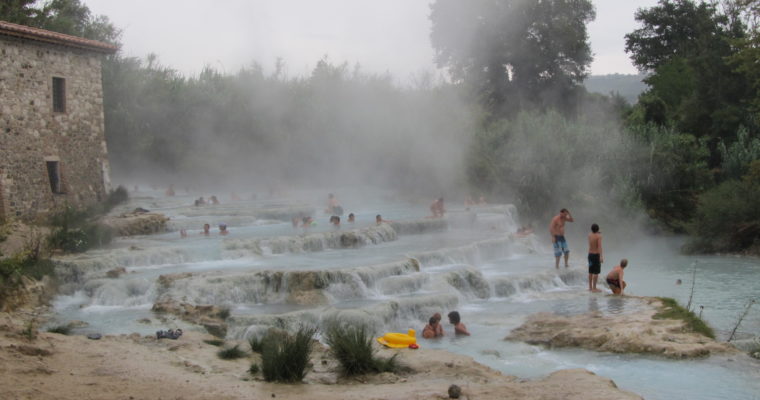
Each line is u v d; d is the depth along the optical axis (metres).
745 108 40.53
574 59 57.44
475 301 18.75
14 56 24.44
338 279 17.89
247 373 10.92
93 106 29.12
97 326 14.91
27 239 20.72
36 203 25.12
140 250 20.69
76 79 27.92
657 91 52.06
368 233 24.83
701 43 44.50
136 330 14.48
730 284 22.12
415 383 10.61
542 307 17.69
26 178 24.75
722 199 29.56
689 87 49.81
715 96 42.16
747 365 12.54
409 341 13.48
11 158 24.12
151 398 9.02
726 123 40.66
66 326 14.57
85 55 28.52
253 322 15.04
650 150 36.06
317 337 14.61
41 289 17.22
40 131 25.66
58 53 26.80
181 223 27.22
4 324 12.09
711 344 13.62
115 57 49.59
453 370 11.55
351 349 11.23
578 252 30.00
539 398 9.60
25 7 41.75
